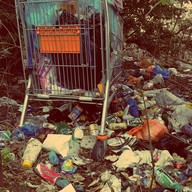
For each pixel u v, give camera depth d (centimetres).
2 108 473
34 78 400
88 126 405
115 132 400
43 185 308
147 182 303
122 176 320
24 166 332
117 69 454
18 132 380
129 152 345
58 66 390
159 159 337
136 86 566
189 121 432
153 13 866
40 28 380
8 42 533
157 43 908
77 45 375
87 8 363
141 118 431
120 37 454
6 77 551
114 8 403
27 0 376
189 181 309
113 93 423
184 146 360
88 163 342
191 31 967
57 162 339
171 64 842
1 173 293
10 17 518
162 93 504
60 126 396
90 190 304
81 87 390
